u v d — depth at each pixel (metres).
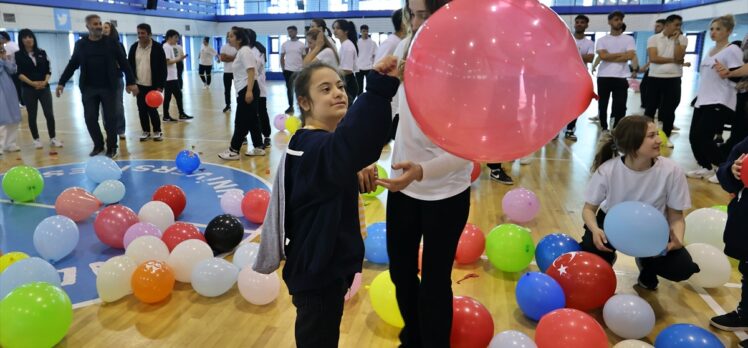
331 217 1.38
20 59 5.93
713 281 2.57
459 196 1.70
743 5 11.80
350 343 2.18
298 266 1.43
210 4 20.86
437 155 1.68
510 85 1.10
